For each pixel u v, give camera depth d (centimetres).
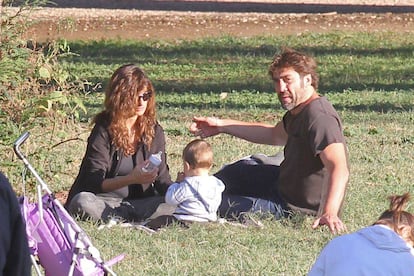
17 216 908
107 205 1731
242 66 4088
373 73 3900
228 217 1752
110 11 5622
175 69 4022
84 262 1216
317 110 1694
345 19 5456
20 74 1858
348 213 1808
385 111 3072
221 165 2244
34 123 1884
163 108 3106
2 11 1925
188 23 5319
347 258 1098
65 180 2059
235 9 5816
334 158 1658
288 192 1758
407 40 4819
